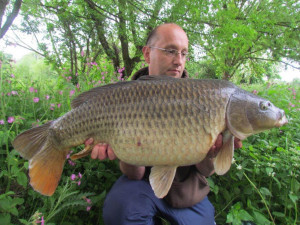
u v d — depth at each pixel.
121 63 9.30
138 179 1.89
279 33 7.81
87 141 1.62
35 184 1.62
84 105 1.63
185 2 6.07
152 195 1.82
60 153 1.71
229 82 1.60
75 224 2.03
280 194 2.24
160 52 2.10
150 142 1.48
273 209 2.28
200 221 1.86
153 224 1.82
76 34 7.14
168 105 1.47
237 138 1.65
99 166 2.30
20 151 1.65
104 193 2.13
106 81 4.05
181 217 1.81
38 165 1.65
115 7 7.09
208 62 8.82
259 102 1.55
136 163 1.53
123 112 1.51
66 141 1.67
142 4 6.85
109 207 1.81
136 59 8.67
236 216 1.88
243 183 2.35
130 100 1.52
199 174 1.90
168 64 2.10
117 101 1.54
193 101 1.48
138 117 1.49
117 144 1.53
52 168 1.68
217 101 1.49
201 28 6.32
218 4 6.09
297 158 2.13
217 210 2.30
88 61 4.30
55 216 1.90
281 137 2.76
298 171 2.15
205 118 1.47
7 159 1.78
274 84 4.72
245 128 1.53
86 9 7.27
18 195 1.86
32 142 1.67
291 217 2.22
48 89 3.41
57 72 6.11
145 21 6.80
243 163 2.28
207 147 1.48
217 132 1.49
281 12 7.52
